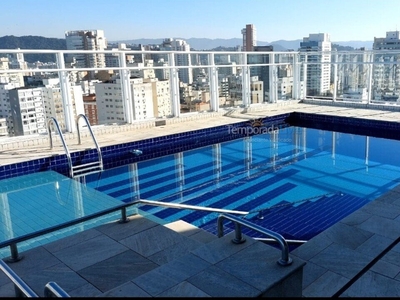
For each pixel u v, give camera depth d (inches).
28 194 184.2
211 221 154.8
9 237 140.1
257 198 179.9
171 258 101.6
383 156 237.1
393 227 111.8
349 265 93.4
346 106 344.5
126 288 70.4
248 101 342.0
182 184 200.5
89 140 246.4
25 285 62.2
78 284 90.7
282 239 76.8
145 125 283.4
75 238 112.8
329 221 151.9
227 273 74.0
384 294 82.0
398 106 311.7
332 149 256.4
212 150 261.4
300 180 201.8
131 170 222.1
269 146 269.0
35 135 236.1
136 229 118.1
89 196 181.9
